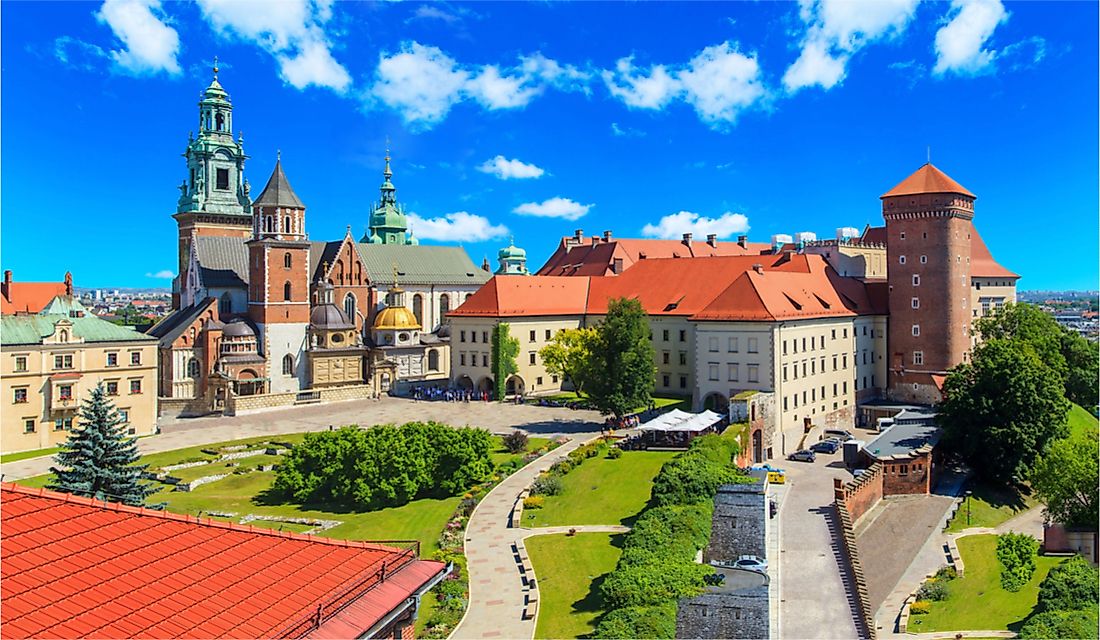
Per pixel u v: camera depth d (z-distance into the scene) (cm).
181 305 14988
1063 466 7281
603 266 15950
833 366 10781
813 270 11506
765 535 6059
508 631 4703
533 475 7981
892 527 7256
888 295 11762
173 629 1909
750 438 8550
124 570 2084
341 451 7300
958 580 6197
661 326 12100
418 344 14425
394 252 15950
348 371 13412
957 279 11244
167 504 7188
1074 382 12475
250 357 12656
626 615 4581
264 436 10112
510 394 12812
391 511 7050
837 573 5706
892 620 5528
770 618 5016
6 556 1991
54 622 1809
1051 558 6856
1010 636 5128
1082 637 4894
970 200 11388
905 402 11556
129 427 10012
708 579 5178
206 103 15662
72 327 9662
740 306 9875
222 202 15725
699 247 17800
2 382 9069
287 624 2056
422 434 7706
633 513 6688
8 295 16338
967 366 9362
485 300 12850
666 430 8356
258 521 6725
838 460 9069
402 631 2428
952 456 9062
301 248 13212
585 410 11450
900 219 11525
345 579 2339
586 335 10675
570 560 5812
